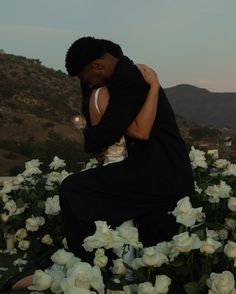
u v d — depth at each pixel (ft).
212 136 412.77
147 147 11.70
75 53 12.03
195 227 10.03
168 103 12.24
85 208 11.41
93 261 10.05
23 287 12.76
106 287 8.71
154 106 11.60
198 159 20.03
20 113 363.15
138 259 9.00
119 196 11.50
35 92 432.25
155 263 8.81
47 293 10.85
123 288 8.75
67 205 11.51
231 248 9.00
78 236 11.35
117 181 11.46
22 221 18.97
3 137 324.60
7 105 388.98
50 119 383.45
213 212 16.10
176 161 11.66
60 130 348.59
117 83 11.48
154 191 11.46
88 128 11.64
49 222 17.29
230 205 12.10
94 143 11.45
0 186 29.04
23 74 454.81
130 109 11.37
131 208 11.53
